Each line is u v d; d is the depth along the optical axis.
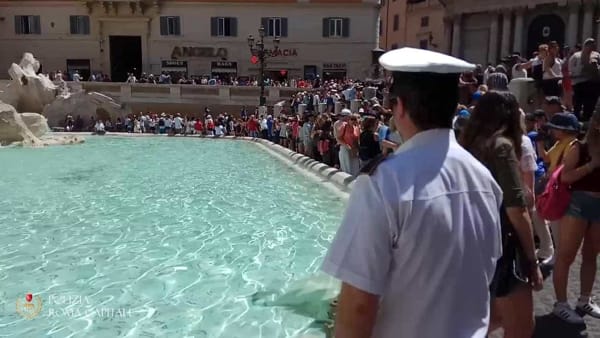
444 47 38.69
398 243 1.73
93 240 8.33
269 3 42.31
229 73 43.25
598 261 6.03
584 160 4.37
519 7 32.84
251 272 6.72
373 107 14.00
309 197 11.50
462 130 3.31
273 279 6.44
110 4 42.53
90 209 10.65
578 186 4.43
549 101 6.72
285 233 8.63
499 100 3.12
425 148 1.84
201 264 7.08
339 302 1.79
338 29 42.31
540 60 11.31
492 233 1.92
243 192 12.38
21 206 10.95
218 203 11.12
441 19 45.94
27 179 14.67
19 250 7.81
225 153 22.00
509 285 3.09
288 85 39.59
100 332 5.05
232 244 8.02
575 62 10.05
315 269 6.79
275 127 26.81
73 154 21.55
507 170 2.98
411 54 1.90
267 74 43.06
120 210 10.52
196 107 37.59
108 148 24.30
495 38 34.44
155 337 4.92
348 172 12.89
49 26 43.66
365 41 42.19
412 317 1.77
